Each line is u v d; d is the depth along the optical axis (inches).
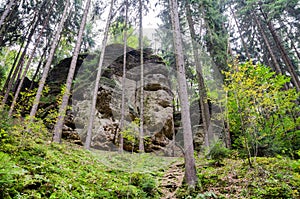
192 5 492.1
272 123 342.6
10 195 126.4
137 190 199.6
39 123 235.5
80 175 201.5
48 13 526.9
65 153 256.5
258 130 331.6
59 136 309.7
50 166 185.8
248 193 191.3
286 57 507.5
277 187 186.7
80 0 605.0
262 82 340.2
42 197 140.1
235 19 634.8
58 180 164.6
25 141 207.2
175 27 276.2
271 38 639.1
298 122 342.6
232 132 410.0
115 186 198.8
